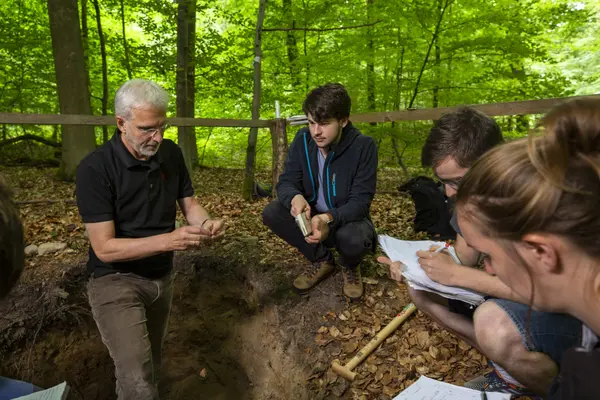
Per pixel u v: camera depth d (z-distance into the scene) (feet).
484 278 4.66
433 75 20.33
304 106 7.25
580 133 1.91
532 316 4.07
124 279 6.53
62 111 21.25
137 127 5.96
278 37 24.91
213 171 29.07
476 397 4.37
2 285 2.17
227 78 22.72
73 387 9.53
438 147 4.86
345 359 7.11
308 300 8.61
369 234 7.78
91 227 6.24
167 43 23.59
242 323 10.21
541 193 1.90
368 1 20.34
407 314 7.63
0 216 2.09
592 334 2.58
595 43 25.49
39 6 27.96
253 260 10.15
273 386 8.49
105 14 30.94
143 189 6.56
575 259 2.00
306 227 7.06
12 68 26.23
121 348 5.99
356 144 7.72
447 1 17.58
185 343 11.03
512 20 17.44
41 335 9.07
